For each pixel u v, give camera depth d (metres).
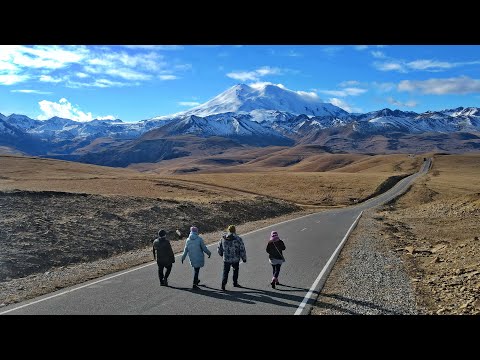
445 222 34.91
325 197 73.06
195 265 12.62
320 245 22.38
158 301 11.10
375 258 18.12
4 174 73.38
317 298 11.52
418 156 195.50
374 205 60.59
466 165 165.75
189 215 33.38
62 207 26.47
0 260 15.42
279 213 48.56
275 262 12.76
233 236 12.64
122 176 80.50
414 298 11.62
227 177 89.69
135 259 18.06
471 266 14.92
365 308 10.62
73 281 13.54
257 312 10.21
